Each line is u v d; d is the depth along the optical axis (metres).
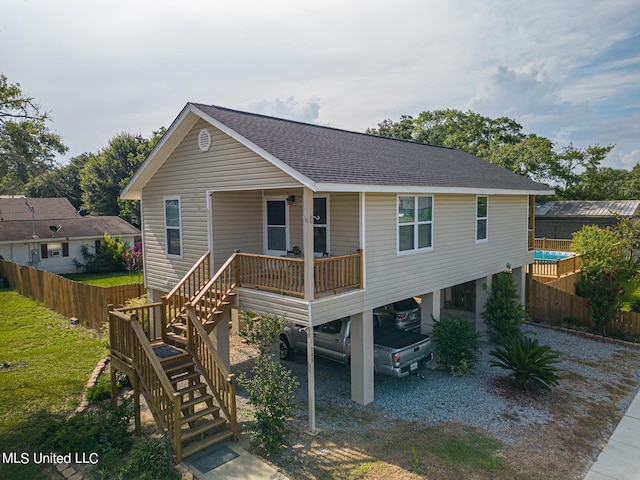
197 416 7.50
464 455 7.20
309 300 8.02
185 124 10.70
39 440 7.36
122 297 14.86
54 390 9.75
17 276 22.61
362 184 8.23
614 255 21.86
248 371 11.52
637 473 6.70
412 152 14.52
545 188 16.05
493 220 14.06
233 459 7.12
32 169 17.50
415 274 10.78
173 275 12.16
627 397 9.73
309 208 7.95
